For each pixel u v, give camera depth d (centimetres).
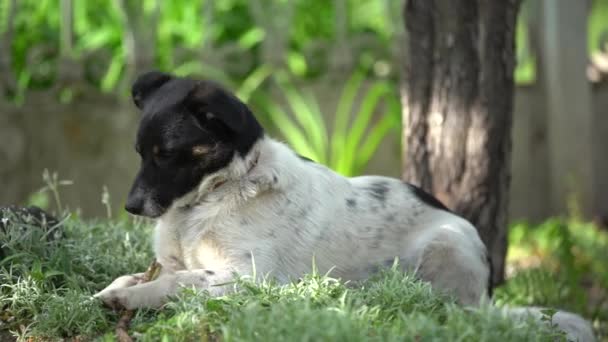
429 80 956
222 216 712
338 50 1470
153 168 699
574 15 1543
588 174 1562
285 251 723
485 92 935
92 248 779
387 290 653
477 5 933
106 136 1385
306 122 1418
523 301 998
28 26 1418
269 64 1447
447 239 771
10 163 1357
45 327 661
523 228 1447
